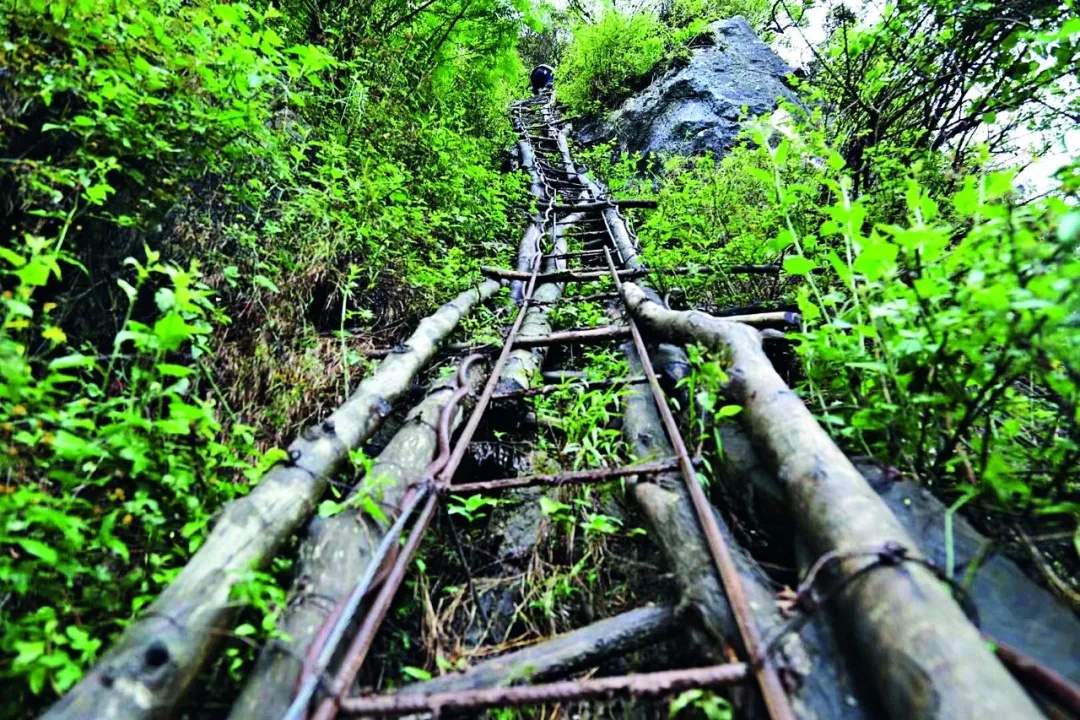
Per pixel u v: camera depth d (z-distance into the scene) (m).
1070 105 3.44
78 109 2.24
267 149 2.86
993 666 0.93
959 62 3.82
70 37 2.17
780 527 1.66
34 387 1.56
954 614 1.03
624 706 1.43
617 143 11.15
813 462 1.52
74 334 2.13
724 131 9.09
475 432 2.65
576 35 12.98
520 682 1.35
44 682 1.24
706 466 1.96
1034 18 3.34
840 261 1.98
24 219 2.03
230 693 1.33
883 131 4.38
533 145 11.16
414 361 2.76
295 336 2.80
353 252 3.50
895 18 3.91
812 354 2.23
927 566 1.14
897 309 1.70
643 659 1.51
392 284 3.71
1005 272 1.33
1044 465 1.67
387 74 5.62
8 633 1.21
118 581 1.50
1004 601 1.22
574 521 1.96
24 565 1.32
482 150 7.88
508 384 2.83
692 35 11.53
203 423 1.73
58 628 1.38
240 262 2.76
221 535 1.49
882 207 3.62
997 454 1.68
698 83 9.97
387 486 1.87
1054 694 0.97
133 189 2.35
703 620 1.36
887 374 1.87
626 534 1.96
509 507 2.20
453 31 6.67
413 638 1.67
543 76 16.94
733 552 1.54
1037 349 1.29
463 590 1.84
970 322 1.48
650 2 13.82
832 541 1.29
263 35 2.65
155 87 2.34
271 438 2.37
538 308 4.18
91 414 1.92
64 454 1.38
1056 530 1.51
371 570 1.47
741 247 4.25
